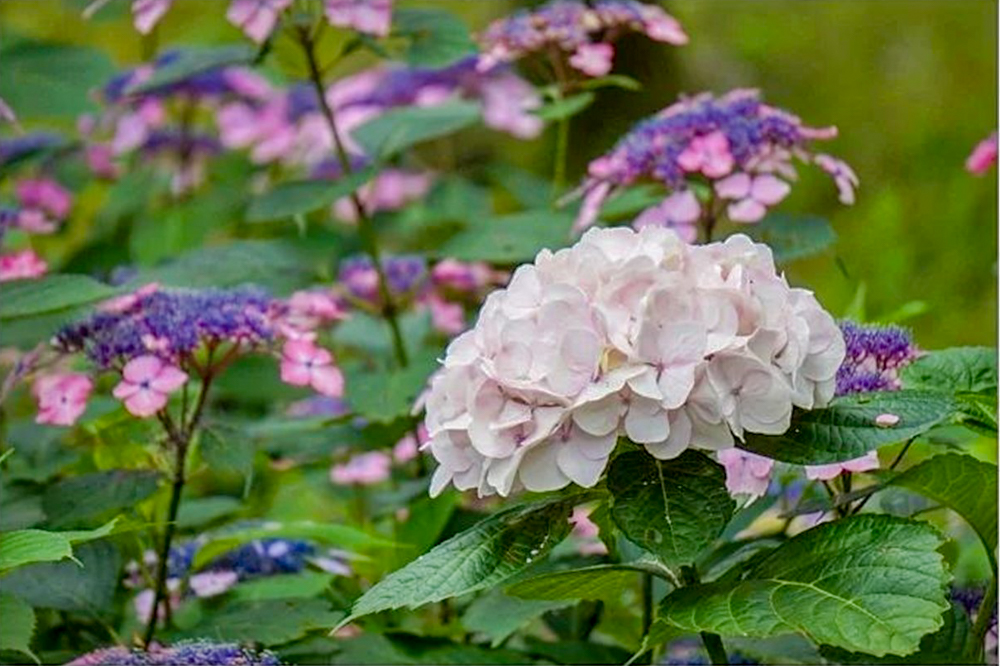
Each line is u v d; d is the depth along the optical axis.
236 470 1.75
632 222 2.06
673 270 1.48
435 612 1.98
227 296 1.78
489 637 1.83
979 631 1.61
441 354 2.01
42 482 1.87
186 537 1.98
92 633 1.84
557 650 1.80
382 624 1.86
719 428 1.46
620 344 1.46
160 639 1.76
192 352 1.76
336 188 1.98
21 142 2.41
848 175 1.86
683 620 1.45
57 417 1.76
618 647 1.81
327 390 1.77
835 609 1.43
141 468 1.78
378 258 2.09
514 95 2.46
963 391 1.58
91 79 2.18
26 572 1.79
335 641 1.74
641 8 2.07
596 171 1.88
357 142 2.11
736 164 1.84
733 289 1.47
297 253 2.03
